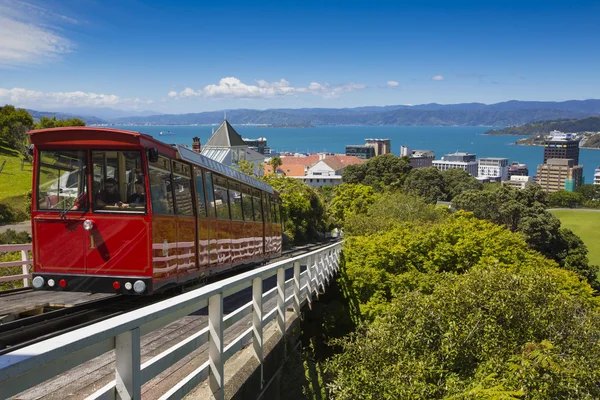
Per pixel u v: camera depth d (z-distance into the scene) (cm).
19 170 6538
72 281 1148
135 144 1127
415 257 2789
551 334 1236
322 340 2127
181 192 1330
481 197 8056
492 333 1198
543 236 7069
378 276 2564
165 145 1238
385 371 1162
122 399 427
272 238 2445
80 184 1149
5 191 5194
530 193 7969
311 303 1809
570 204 15412
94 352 390
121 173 1143
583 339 1245
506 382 1043
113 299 1302
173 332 1019
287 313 1308
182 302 521
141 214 1141
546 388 1006
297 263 1303
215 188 1603
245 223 1938
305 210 5753
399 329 1271
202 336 617
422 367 1127
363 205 7806
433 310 1248
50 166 1153
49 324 1027
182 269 1322
